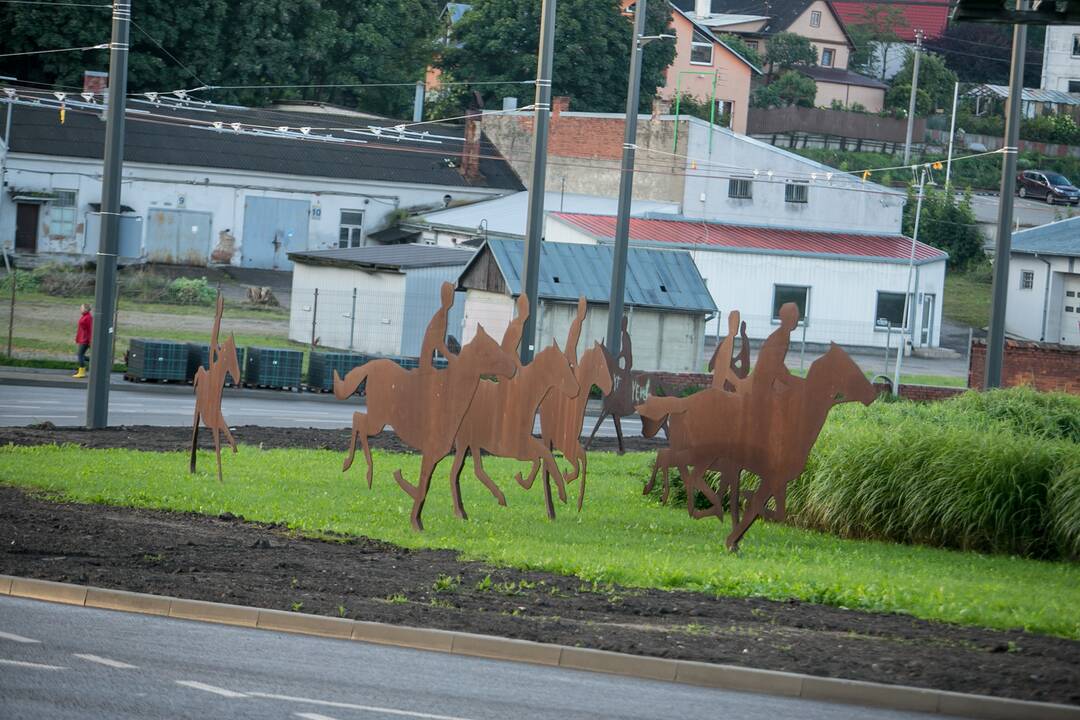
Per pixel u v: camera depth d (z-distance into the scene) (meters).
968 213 92.62
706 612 14.94
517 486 27.31
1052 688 12.03
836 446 23.70
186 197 81.50
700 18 134.25
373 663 12.45
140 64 87.56
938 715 11.53
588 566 17.31
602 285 54.41
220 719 10.30
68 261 78.75
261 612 13.85
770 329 69.75
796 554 20.16
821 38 132.62
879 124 110.06
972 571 19.09
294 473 26.39
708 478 25.58
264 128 68.62
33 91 78.69
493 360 20.69
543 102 37.25
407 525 21.17
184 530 19.23
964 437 22.89
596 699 11.52
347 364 47.22
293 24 95.75
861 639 13.84
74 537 17.84
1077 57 125.62
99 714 10.28
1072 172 113.56
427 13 107.00
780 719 11.15
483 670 12.40
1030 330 76.06
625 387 34.34
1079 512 20.70
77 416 35.28
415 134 89.19
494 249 53.62
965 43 139.75
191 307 68.00
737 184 77.75
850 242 75.12
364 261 57.09
